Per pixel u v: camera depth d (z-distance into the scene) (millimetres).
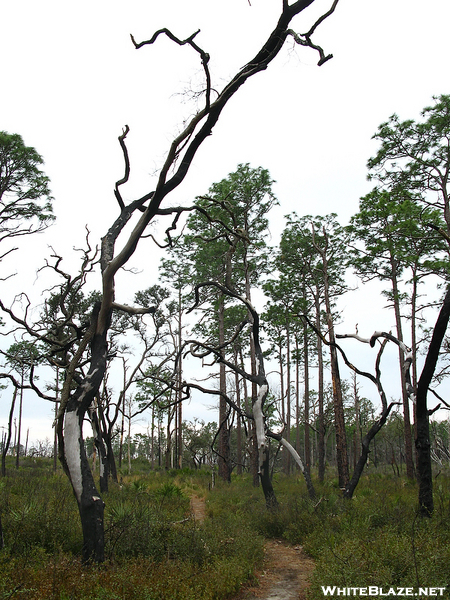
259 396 13836
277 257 24906
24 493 12242
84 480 7207
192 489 21375
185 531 8312
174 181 7832
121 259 7883
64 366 9734
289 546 9539
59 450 7441
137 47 7246
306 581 6875
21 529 7754
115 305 8156
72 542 7656
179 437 35969
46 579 5500
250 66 7523
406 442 21453
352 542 6840
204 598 5578
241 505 13461
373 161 19031
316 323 25125
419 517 8898
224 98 7445
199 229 21109
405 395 21703
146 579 5781
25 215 17438
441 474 19828
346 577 5406
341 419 19812
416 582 4973
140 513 8711
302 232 24625
